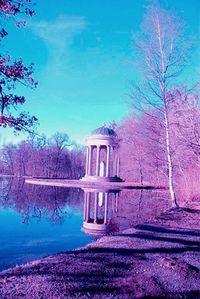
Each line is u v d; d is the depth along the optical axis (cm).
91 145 5216
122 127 5725
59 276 659
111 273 705
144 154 4016
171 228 1367
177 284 655
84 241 1299
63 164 8838
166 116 2172
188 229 1358
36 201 2825
